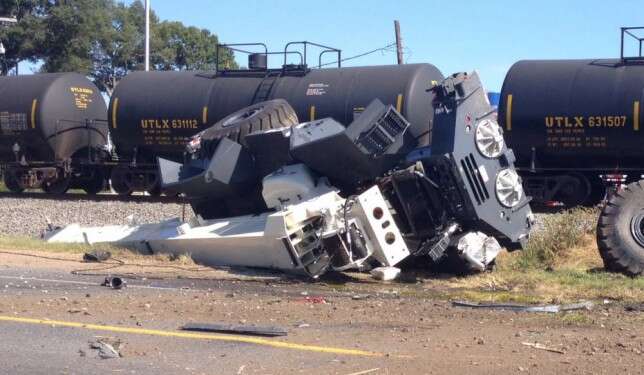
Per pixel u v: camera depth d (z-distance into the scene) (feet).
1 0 191.21
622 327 25.68
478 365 21.58
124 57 205.87
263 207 42.27
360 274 37.60
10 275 37.11
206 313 28.55
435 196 37.01
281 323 27.02
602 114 70.95
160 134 87.61
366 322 27.09
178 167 43.06
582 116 71.61
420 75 76.43
